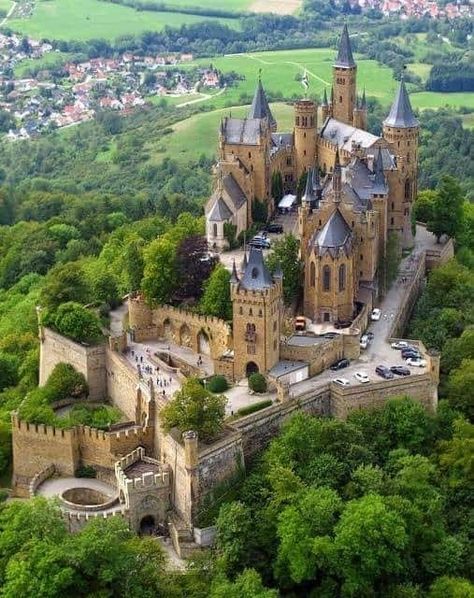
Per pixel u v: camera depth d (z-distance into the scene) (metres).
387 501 174.62
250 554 172.00
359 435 189.88
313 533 169.88
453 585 166.88
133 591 162.88
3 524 171.75
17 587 158.62
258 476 184.25
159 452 194.12
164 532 183.75
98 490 192.75
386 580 171.88
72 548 164.25
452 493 187.50
